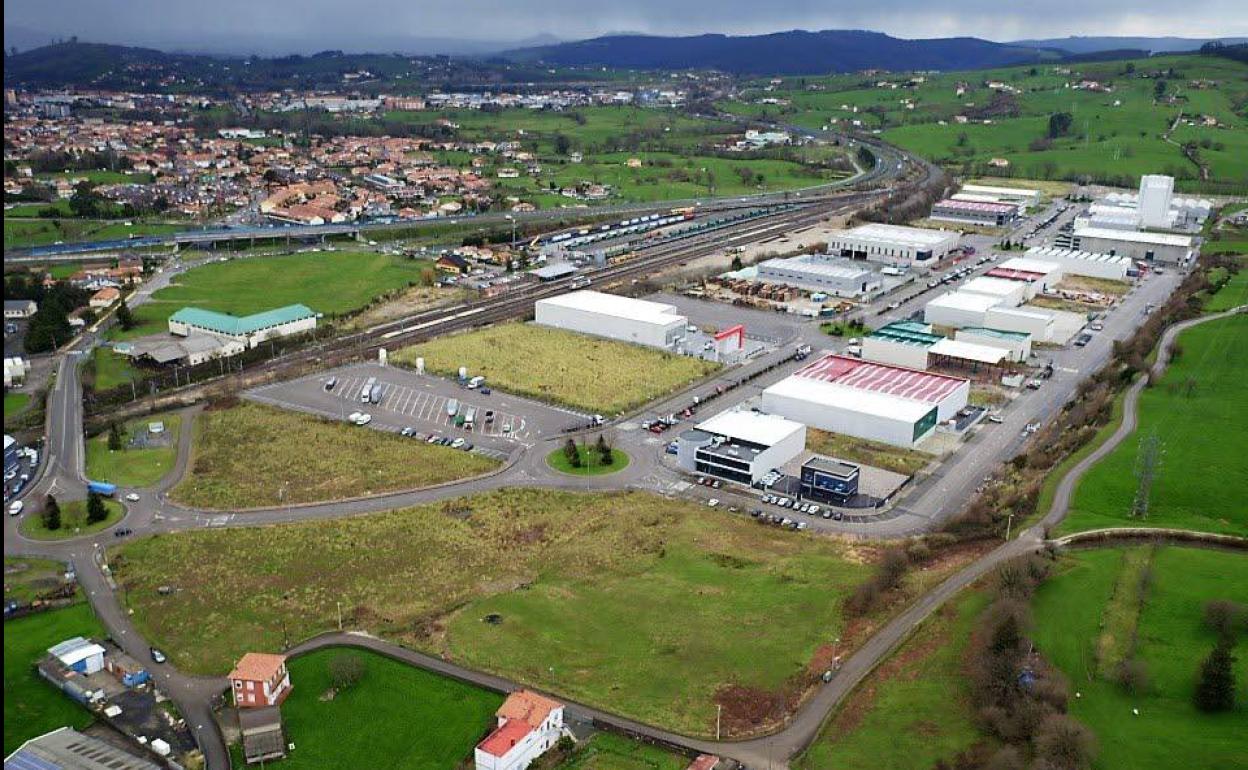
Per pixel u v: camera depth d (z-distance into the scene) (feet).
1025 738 284.61
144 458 513.04
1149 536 407.44
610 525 439.22
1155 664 316.19
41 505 457.27
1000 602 343.05
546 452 520.01
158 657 338.54
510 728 288.92
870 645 342.64
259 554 412.16
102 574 397.19
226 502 461.78
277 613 369.30
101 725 307.37
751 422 522.47
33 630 356.59
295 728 305.73
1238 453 488.85
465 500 462.60
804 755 287.48
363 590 385.29
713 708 312.29
